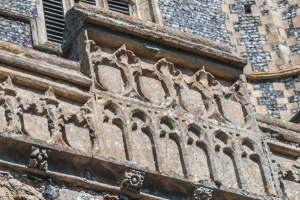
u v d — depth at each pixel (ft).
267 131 69.26
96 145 61.46
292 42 112.47
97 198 59.88
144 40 67.56
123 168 61.00
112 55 66.18
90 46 65.87
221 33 111.34
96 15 66.59
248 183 65.51
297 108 105.70
